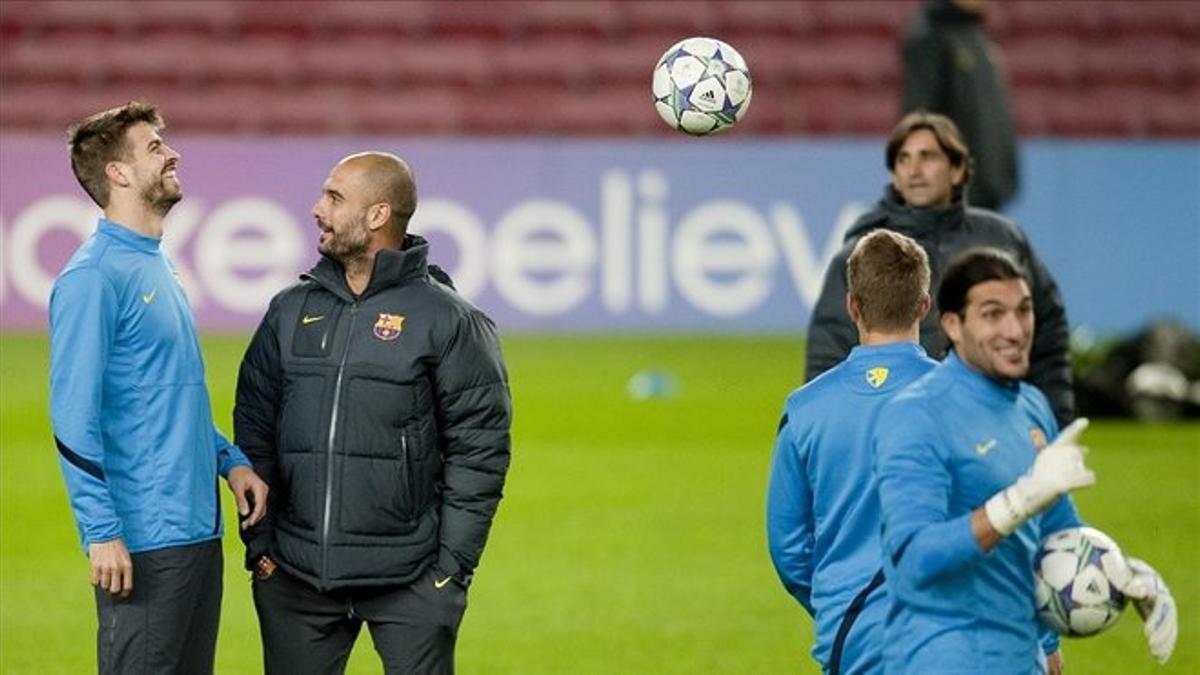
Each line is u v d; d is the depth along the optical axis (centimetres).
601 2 9319
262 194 7594
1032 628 2036
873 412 2244
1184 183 7756
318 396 2423
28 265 7512
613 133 9050
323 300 2461
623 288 7662
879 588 2198
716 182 7688
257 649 3559
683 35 9262
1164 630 2028
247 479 2455
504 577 4144
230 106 8969
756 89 9112
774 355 7281
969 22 4978
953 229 3062
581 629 3694
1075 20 9262
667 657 3481
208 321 7575
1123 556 2059
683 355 7262
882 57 9219
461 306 2458
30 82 8994
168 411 2412
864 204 7738
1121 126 9088
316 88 9062
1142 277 7762
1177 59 9231
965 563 1927
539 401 6341
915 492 1977
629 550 4394
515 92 9100
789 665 3431
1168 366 6188
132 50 9069
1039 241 7756
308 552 2419
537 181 7650
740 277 7694
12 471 5262
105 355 2367
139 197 2423
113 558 2338
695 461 5456
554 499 4956
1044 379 3042
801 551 2342
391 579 2414
